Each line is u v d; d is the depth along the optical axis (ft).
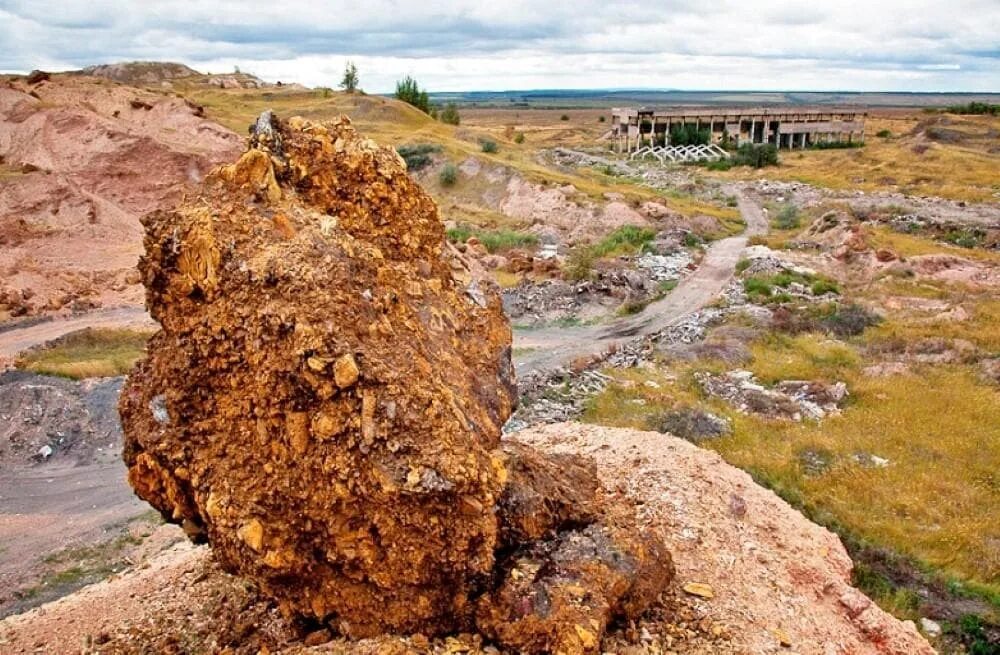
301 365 26.45
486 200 223.51
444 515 26.20
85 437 79.71
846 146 349.20
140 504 68.13
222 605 34.14
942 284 134.51
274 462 27.04
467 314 36.19
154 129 199.62
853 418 81.46
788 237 176.55
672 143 347.15
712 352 102.47
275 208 31.01
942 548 57.26
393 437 26.04
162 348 29.94
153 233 29.73
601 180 253.24
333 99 340.39
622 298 132.16
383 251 34.27
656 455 49.01
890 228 184.34
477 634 27.71
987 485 66.95
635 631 30.12
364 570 26.68
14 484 72.43
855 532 59.00
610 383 93.09
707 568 36.88
